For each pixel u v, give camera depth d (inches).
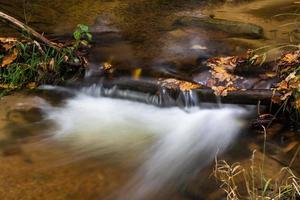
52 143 195.2
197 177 172.1
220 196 158.1
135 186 167.5
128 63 253.8
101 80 241.0
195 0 369.1
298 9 339.9
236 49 265.6
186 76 236.4
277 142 188.2
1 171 171.2
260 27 293.6
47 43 245.9
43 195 158.7
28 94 233.1
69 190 162.6
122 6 353.1
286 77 211.3
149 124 215.6
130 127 213.0
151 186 167.8
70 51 245.9
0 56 240.2
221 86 217.3
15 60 243.6
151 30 301.9
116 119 219.5
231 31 293.3
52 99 232.4
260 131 197.0
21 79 238.4
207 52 264.1
